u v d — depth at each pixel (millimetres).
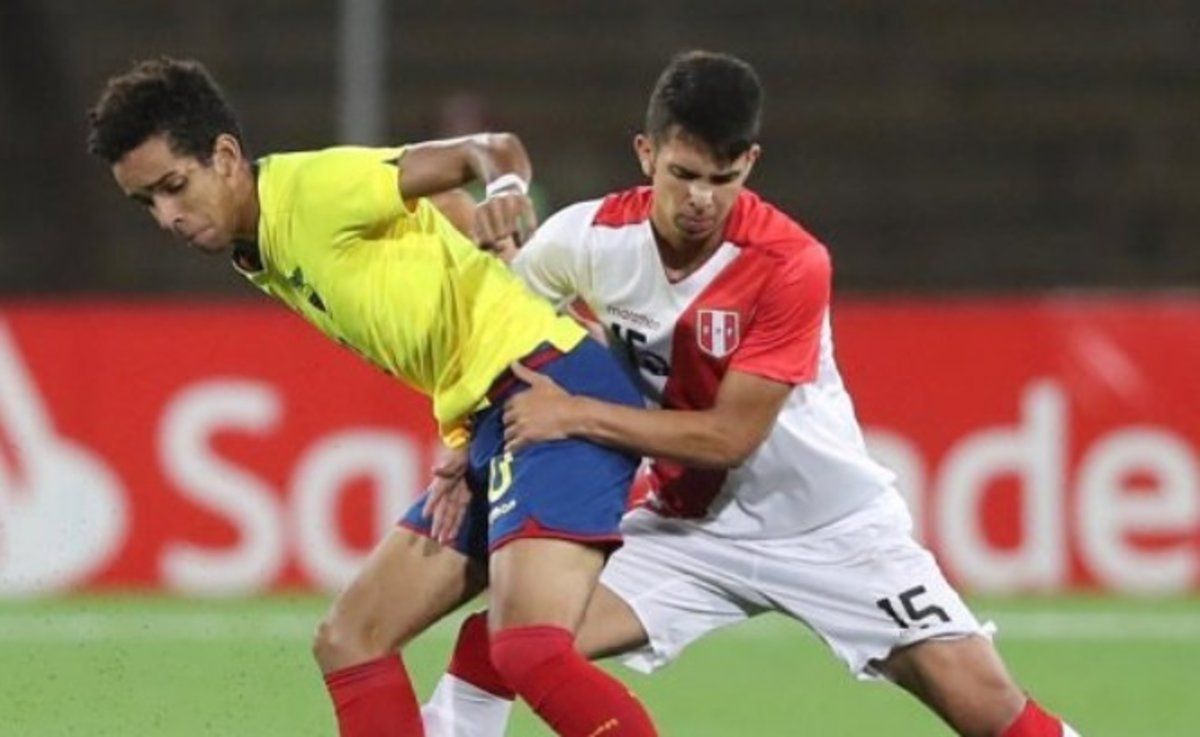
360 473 37531
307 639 32750
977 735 18312
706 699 28703
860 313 37938
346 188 16875
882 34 54688
